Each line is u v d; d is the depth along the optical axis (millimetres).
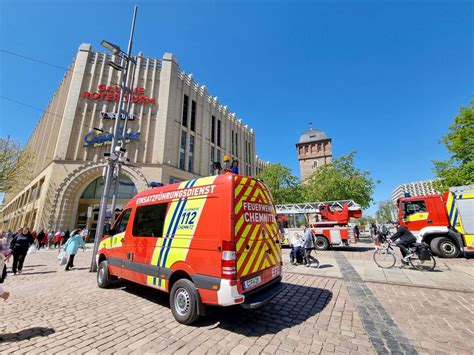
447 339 3342
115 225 6277
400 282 6445
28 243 8617
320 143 55188
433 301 4969
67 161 21453
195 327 3826
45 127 32875
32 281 7062
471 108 17375
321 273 7871
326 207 16203
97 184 22547
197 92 30719
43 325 3893
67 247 8953
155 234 4930
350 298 5262
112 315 4348
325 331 3635
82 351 3080
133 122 23953
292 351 3066
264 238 4441
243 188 4215
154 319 4160
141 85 25438
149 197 5562
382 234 16484
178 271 4262
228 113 37188
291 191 29453
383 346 3158
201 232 4031
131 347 3184
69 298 5371
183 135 27359
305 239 9641
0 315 4332
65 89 26000
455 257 10445
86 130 22734
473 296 5254
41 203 20922
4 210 51875
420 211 11617
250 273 3846
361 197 25250
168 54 26859
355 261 10180
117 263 5867
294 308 4664
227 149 35281
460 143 17250
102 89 23734
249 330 3699
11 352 3041
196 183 4547
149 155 23625
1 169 20594
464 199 10617
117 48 9992
